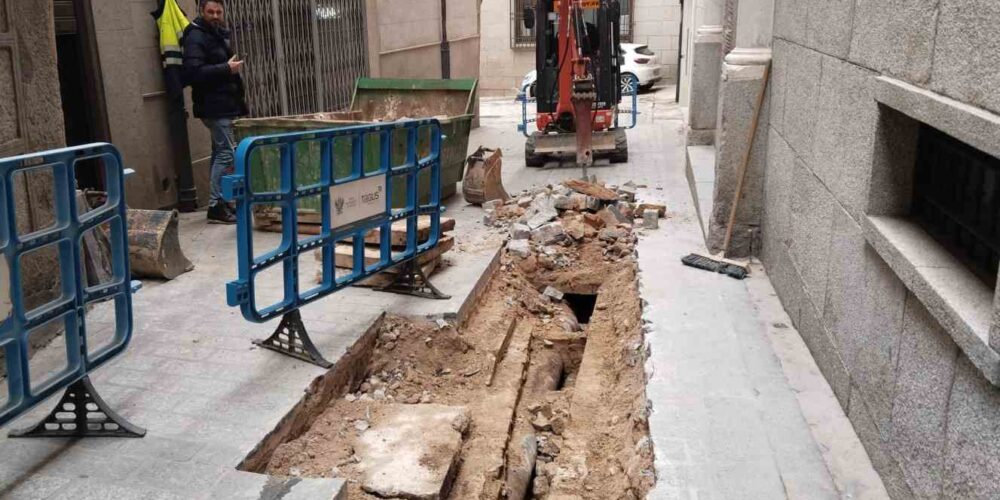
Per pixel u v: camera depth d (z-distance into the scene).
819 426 3.94
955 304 2.60
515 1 24.39
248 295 4.25
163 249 6.04
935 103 2.77
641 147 12.48
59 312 3.50
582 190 8.40
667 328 5.14
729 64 6.16
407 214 5.51
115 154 3.72
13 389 3.32
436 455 4.05
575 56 10.27
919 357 3.03
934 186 3.39
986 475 2.46
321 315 5.33
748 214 6.39
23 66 4.63
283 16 9.78
